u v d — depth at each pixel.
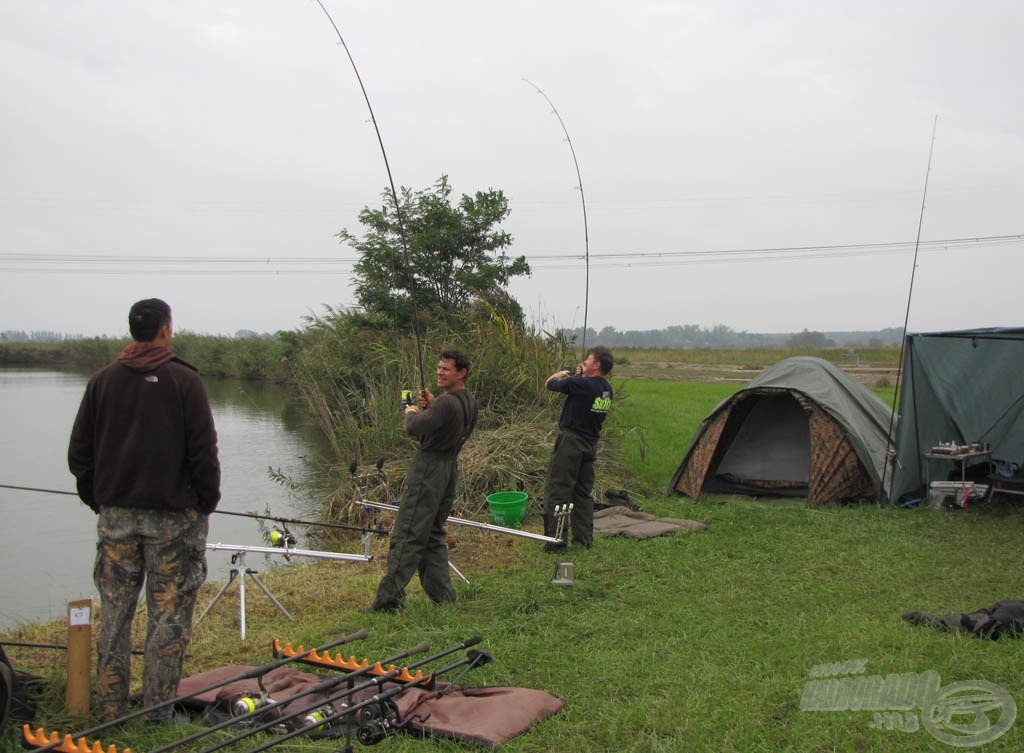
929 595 5.98
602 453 11.63
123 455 3.74
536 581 6.41
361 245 17.52
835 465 9.46
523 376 11.98
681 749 3.65
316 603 6.31
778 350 61.91
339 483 11.76
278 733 3.77
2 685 3.50
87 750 3.26
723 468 10.82
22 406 23.45
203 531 4.00
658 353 60.16
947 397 9.79
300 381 14.77
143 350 3.82
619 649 4.90
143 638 5.55
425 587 5.90
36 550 8.84
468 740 3.63
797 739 3.74
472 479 10.09
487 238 18.00
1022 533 7.93
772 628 5.24
